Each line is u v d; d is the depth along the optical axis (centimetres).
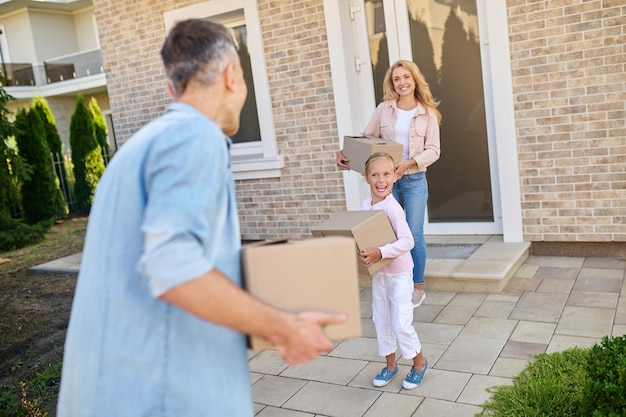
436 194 567
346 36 554
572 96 464
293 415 305
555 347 343
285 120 597
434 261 489
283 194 616
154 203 122
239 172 633
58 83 1792
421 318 411
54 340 493
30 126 1150
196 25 144
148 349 132
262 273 142
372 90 572
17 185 1009
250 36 593
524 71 477
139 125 695
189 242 120
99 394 133
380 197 319
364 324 422
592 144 465
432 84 547
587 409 228
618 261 472
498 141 498
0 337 516
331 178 584
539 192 494
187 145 127
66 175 1323
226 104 146
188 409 134
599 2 441
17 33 1927
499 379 314
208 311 121
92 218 139
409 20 545
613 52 444
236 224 146
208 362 137
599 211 473
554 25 459
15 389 396
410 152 411
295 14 567
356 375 342
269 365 370
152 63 666
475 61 525
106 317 133
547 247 506
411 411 294
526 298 421
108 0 680
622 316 373
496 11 476
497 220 540
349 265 146
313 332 134
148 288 130
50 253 876
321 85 569
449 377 323
